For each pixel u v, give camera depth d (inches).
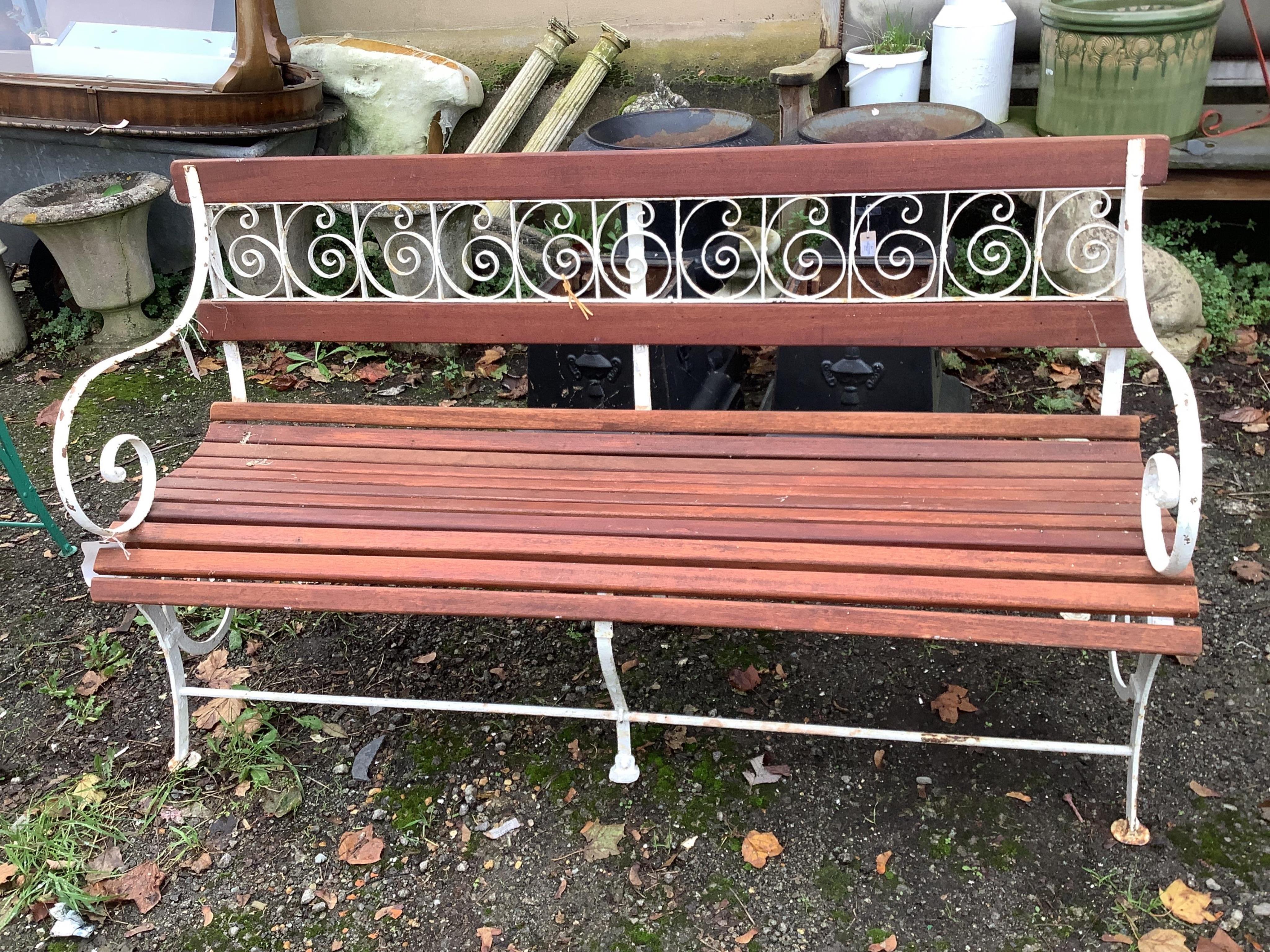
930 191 82.0
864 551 73.0
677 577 73.0
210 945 77.0
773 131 179.3
